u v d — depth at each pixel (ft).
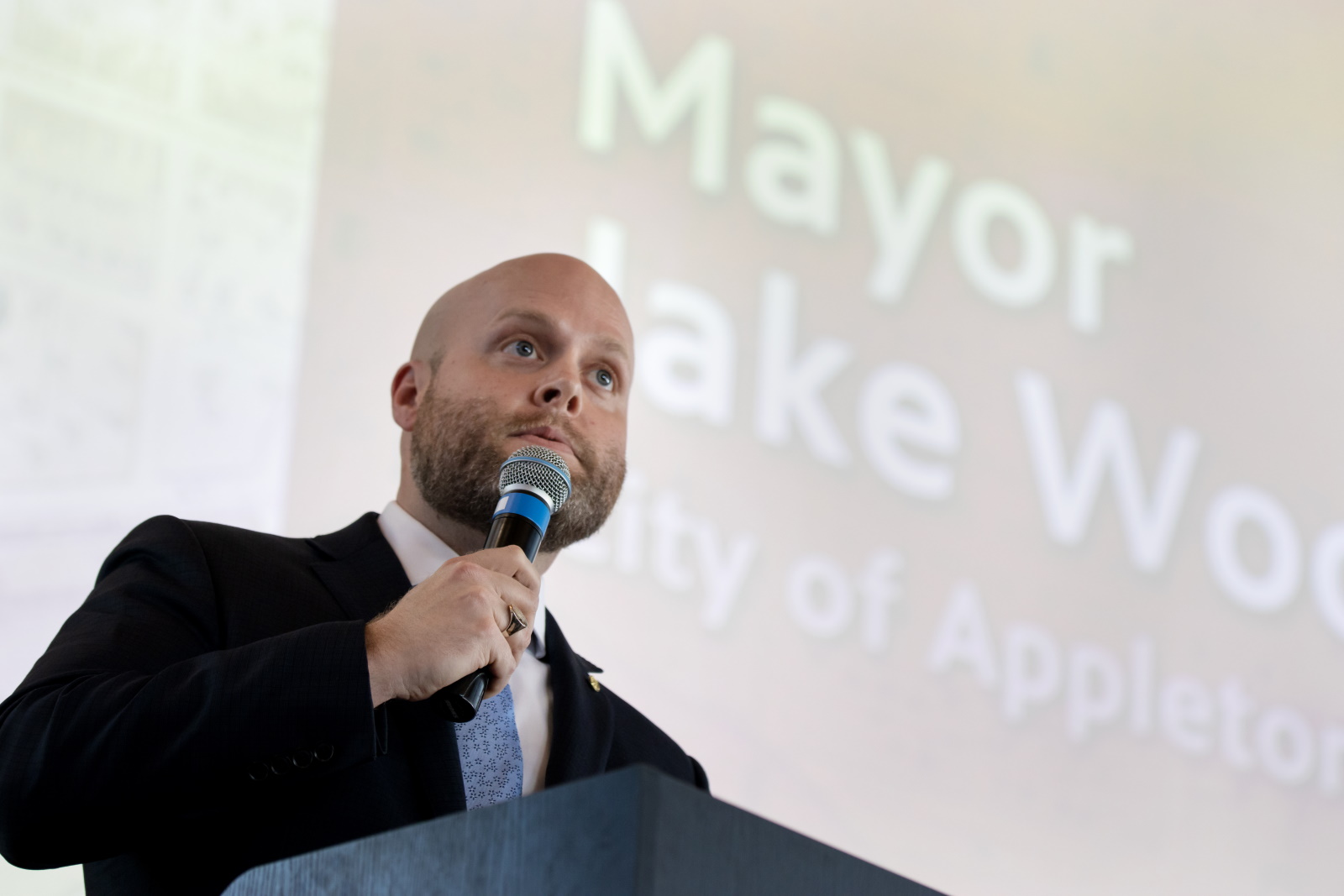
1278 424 16.29
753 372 13.70
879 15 15.40
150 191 11.16
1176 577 15.23
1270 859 14.73
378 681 5.07
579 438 7.10
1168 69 16.87
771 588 13.23
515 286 7.49
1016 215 15.58
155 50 11.41
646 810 3.15
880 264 14.66
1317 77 17.70
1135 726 14.51
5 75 10.75
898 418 14.32
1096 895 13.83
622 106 13.70
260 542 6.61
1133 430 15.49
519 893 3.29
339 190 12.04
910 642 13.73
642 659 12.42
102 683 5.29
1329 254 17.13
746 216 14.08
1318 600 15.88
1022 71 16.03
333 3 12.36
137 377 10.80
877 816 13.09
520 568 5.56
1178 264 16.28
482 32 13.09
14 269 10.50
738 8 14.62
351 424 11.63
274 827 5.48
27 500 10.22
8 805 5.03
